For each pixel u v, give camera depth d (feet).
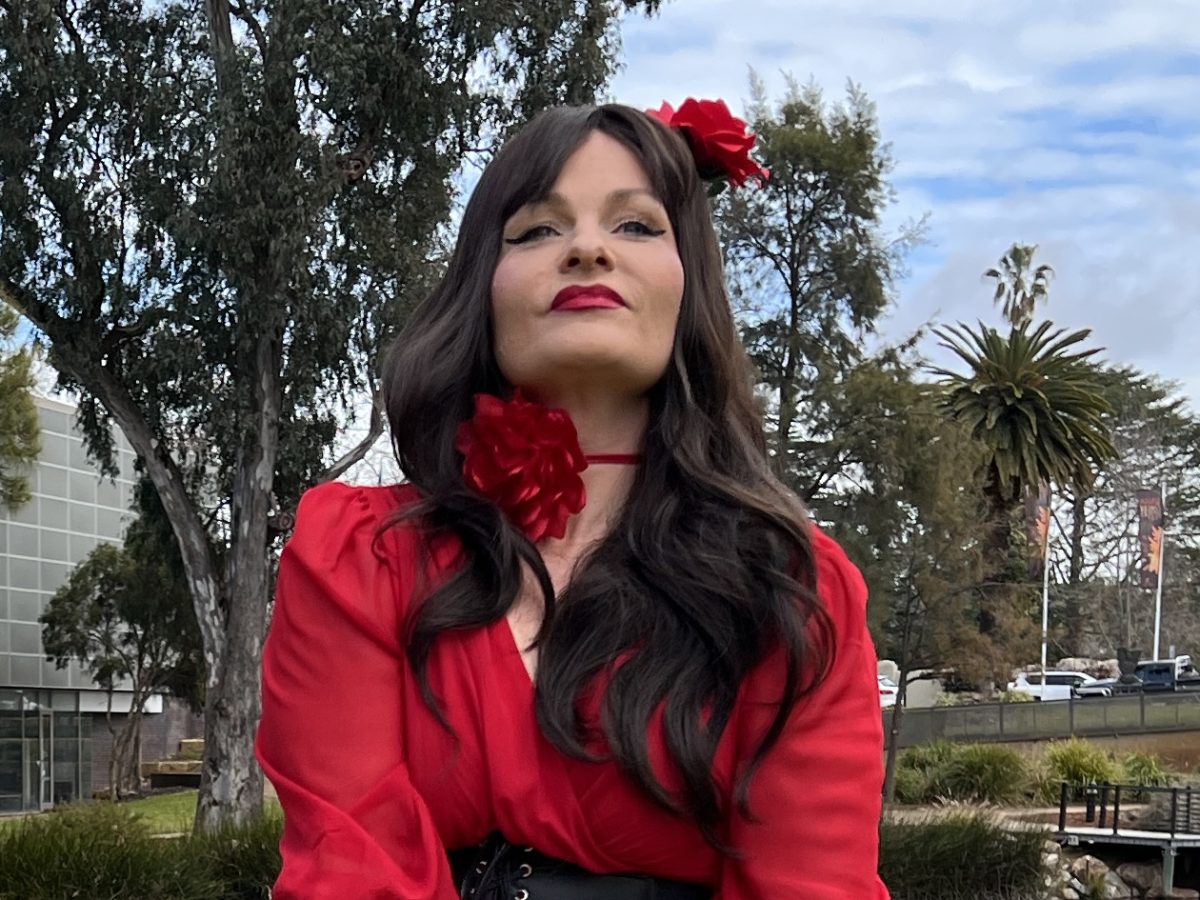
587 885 4.35
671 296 4.82
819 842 4.38
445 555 4.58
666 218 4.99
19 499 70.49
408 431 4.98
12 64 45.93
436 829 4.42
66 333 49.49
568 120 5.05
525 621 4.56
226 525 55.77
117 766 98.94
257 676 50.52
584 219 4.87
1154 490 162.50
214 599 52.13
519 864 4.36
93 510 114.52
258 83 44.29
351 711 4.39
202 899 28.37
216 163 43.65
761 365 66.69
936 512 64.28
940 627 65.92
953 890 35.47
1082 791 61.62
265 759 4.49
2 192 45.50
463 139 50.88
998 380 108.88
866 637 4.77
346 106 46.44
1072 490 139.95
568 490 4.66
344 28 46.03
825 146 65.98
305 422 50.11
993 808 57.36
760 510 4.67
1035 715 91.20
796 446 63.26
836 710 4.52
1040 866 37.24
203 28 48.60
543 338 4.73
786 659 4.43
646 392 4.99
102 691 115.34
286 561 4.61
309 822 4.27
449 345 5.00
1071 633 178.50
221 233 44.57
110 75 46.55
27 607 106.32
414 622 4.43
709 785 4.29
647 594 4.50
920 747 76.69
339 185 45.39
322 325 46.93
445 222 50.78
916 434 63.00
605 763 4.28
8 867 27.20
